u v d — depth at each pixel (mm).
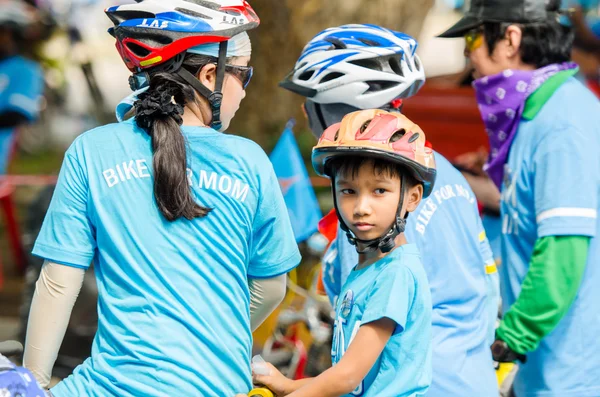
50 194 10211
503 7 7742
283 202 5578
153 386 5047
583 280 7488
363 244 5438
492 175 8078
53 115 26250
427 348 5301
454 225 6297
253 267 5605
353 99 6473
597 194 7406
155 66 5449
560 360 7539
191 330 5156
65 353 9297
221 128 5770
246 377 5371
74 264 5316
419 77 6680
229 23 5457
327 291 6609
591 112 7574
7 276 16750
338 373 5109
